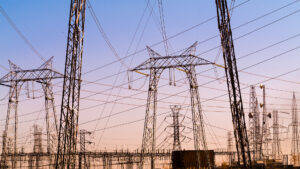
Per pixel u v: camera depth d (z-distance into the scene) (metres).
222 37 29.14
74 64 29.97
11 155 53.94
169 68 46.06
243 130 27.16
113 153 55.78
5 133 52.59
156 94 48.00
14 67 52.06
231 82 27.81
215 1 29.52
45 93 54.22
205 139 45.28
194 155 51.22
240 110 27.28
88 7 31.66
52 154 55.84
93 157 55.69
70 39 30.11
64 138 28.39
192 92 45.41
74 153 28.61
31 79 51.59
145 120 47.47
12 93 52.25
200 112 45.19
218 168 56.97
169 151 58.78
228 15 28.56
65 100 29.20
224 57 28.81
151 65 46.22
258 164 56.56
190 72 45.22
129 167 57.91
